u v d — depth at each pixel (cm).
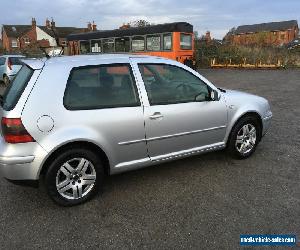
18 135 348
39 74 366
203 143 471
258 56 2600
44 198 409
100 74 394
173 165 501
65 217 365
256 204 380
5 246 316
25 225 351
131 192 419
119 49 1859
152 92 421
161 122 421
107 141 388
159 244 315
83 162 383
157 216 362
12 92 387
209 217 357
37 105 355
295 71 2209
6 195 418
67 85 373
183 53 1708
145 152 421
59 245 316
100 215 368
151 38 1725
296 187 421
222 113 477
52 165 365
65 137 362
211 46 2761
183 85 449
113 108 391
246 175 460
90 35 2012
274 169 479
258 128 528
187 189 423
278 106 947
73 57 408
